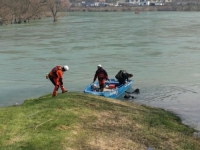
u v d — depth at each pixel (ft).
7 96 80.28
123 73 82.58
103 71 74.49
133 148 38.70
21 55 137.59
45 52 143.95
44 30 249.96
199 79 92.53
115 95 74.74
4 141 36.40
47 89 86.38
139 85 87.45
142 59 123.65
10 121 41.65
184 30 231.09
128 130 44.24
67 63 118.73
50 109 46.70
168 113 61.46
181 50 142.72
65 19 392.27
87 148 36.47
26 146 35.32
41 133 38.52
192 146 43.04
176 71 103.04
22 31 244.42
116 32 224.94
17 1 345.10
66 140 37.24
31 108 47.34
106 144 38.34
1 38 200.44
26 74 103.40
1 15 319.27
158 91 81.30
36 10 372.99
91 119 45.65
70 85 88.84
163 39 182.91
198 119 58.95
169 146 41.52
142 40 179.83
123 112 52.75
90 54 136.36
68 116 44.68
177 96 76.84
